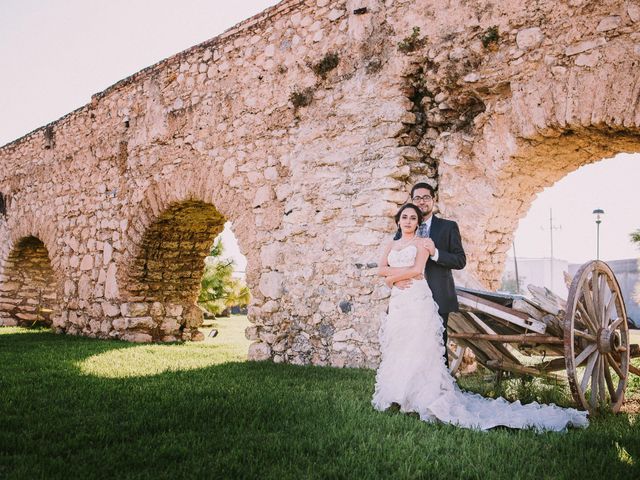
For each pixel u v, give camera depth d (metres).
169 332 10.50
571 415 3.60
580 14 5.10
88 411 3.90
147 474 2.64
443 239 4.29
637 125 4.73
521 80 5.50
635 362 7.29
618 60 4.84
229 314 21.22
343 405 4.06
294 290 7.08
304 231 7.06
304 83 7.29
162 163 9.36
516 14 5.51
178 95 9.19
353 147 6.66
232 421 3.63
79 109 11.52
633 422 3.81
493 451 2.98
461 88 6.02
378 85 6.50
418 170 6.31
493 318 4.41
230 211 8.06
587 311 4.03
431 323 3.99
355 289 6.41
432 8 6.14
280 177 7.45
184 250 10.52
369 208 6.37
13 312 13.96
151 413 3.83
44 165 12.56
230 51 8.38
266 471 2.69
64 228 11.72
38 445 3.09
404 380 3.93
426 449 3.02
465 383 5.09
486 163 5.93
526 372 4.70
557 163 6.00
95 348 8.23
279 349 7.14
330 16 7.09
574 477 2.60
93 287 10.73
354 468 2.73
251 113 7.95
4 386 4.88
